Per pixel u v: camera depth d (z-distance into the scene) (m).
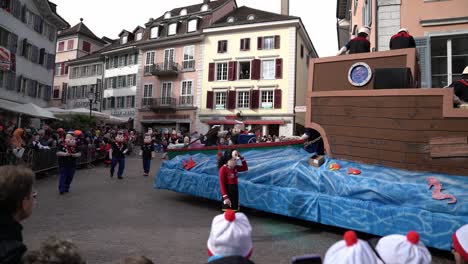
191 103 33.62
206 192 7.91
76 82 44.38
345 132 6.28
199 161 8.83
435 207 4.71
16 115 21.81
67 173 9.34
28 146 11.16
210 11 35.28
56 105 46.16
